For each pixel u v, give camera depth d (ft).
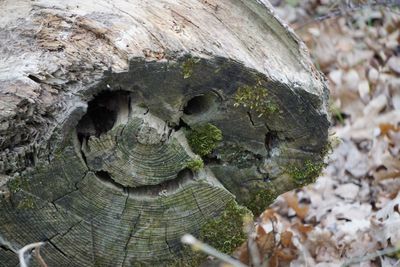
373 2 23.09
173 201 11.44
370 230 16.02
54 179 10.94
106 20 11.21
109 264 11.84
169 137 11.03
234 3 12.34
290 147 12.00
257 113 11.43
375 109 21.52
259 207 12.83
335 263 15.39
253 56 11.43
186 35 11.05
